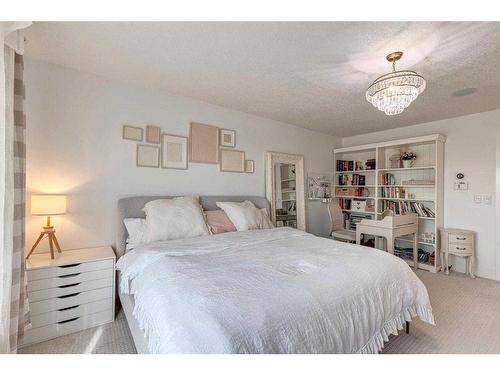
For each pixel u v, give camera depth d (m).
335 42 1.74
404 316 1.64
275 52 1.89
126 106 2.49
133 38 1.73
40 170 2.05
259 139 3.61
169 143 2.76
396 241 4.08
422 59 1.95
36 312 1.71
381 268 1.62
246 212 2.85
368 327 1.33
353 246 2.07
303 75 2.28
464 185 3.38
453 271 3.44
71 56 2.00
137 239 2.23
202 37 1.71
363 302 1.35
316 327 1.08
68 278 1.83
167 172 2.75
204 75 2.31
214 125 3.12
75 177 2.21
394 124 3.95
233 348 0.84
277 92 2.70
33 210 1.82
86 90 2.27
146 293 1.31
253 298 1.10
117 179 2.44
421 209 3.69
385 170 4.14
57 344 1.71
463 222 3.38
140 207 2.44
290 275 1.39
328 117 3.62
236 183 3.35
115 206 2.42
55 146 2.12
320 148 4.55
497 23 1.51
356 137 4.75
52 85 2.11
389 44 1.75
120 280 1.98
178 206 2.41
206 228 2.46
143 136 2.59
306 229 4.27
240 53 1.92
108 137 2.39
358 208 4.51
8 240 1.24
